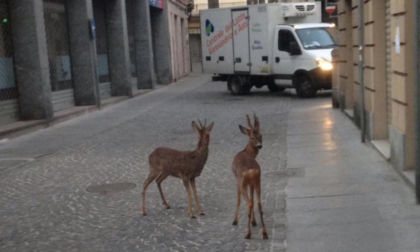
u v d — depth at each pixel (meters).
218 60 24.66
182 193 8.39
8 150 12.77
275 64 22.09
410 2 7.66
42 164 11.08
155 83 32.28
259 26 22.47
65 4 19.69
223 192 8.32
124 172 10.05
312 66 20.33
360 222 6.43
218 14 24.30
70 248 6.25
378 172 8.61
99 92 21.22
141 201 8.05
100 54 23.41
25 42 15.84
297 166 9.57
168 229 6.74
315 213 6.91
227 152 11.38
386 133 10.62
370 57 10.64
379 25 10.40
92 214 7.54
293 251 5.73
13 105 15.81
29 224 7.20
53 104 18.22
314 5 23.00
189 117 17.36
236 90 24.14
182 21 41.91
